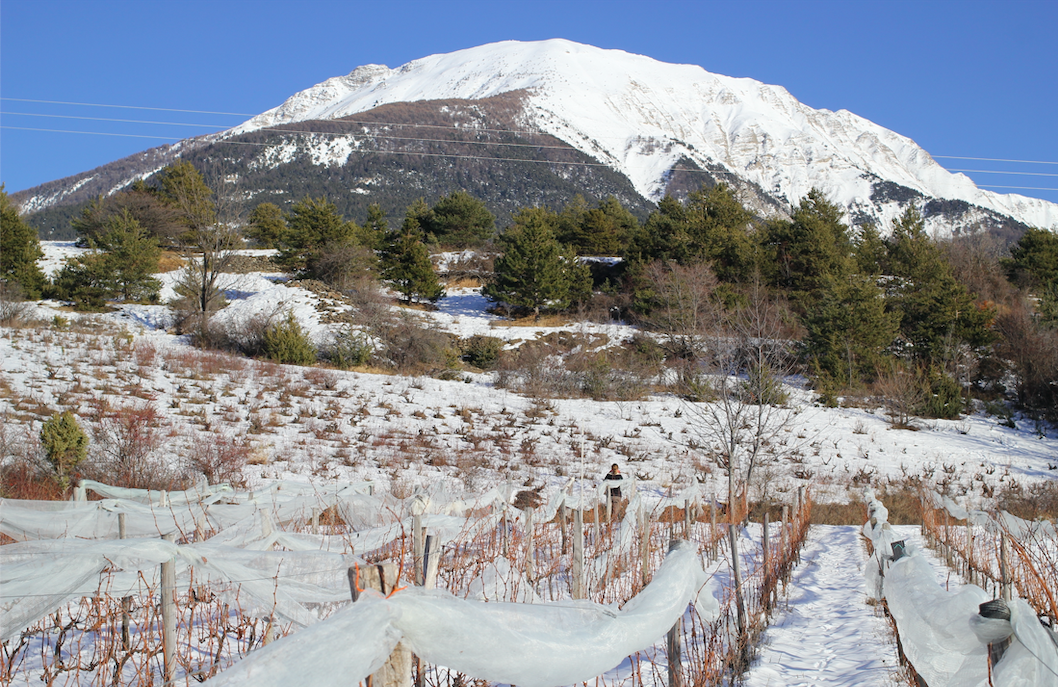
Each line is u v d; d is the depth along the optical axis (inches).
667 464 946.7
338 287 1692.9
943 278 1628.9
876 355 1421.0
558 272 1769.2
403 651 120.7
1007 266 2086.6
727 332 1058.1
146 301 1673.2
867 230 2065.7
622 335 1585.9
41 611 195.9
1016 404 1430.9
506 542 365.4
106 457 612.1
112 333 1288.1
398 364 1378.0
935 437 1203.2
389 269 1857.8
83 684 221.0
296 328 1318.9
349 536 311.6
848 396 1354.6
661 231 1845.5
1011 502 851.4
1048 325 1470.2
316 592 222.7
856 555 578.2
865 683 253.4
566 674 137.2
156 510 336.2
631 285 1808.6
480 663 125.6
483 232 2593.5
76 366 1006.4
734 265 1784.0
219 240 1558.8
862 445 1128.2
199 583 244.7
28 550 204.1
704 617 213.8
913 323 1574.8
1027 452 1165.7
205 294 1486.2
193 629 266.7
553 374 1344.7
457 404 1139.3
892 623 309.0
